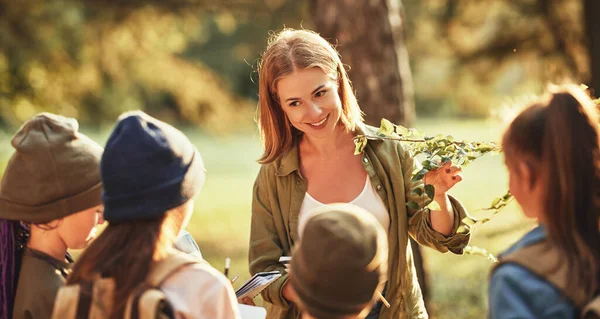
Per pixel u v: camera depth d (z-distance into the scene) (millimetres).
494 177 19188
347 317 1920
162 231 2180
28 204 2480
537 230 2020
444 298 8281
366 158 3133
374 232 1921
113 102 13023
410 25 14242
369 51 5703
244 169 23984
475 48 10508
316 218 1930
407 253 3152
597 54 7414
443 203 2982
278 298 3072
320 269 1878
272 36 3516
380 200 3104
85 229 2559
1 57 11242
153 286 2094
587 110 1983
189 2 10922
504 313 1896
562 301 1867
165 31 11469
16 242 2570
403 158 3143
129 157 2137
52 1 11250
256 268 3186
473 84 11094
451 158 2873
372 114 5688
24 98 11531
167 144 2168
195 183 2236
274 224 3238
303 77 2969
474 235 10594
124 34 11391
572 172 1927
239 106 13305
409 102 5910
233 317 2182
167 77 12516
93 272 2129
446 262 10391
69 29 11445
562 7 9820
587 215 1932
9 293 2506
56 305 2156
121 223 2166
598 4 7398
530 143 1977
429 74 21266
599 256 1915
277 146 3188
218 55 25406
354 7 5703
